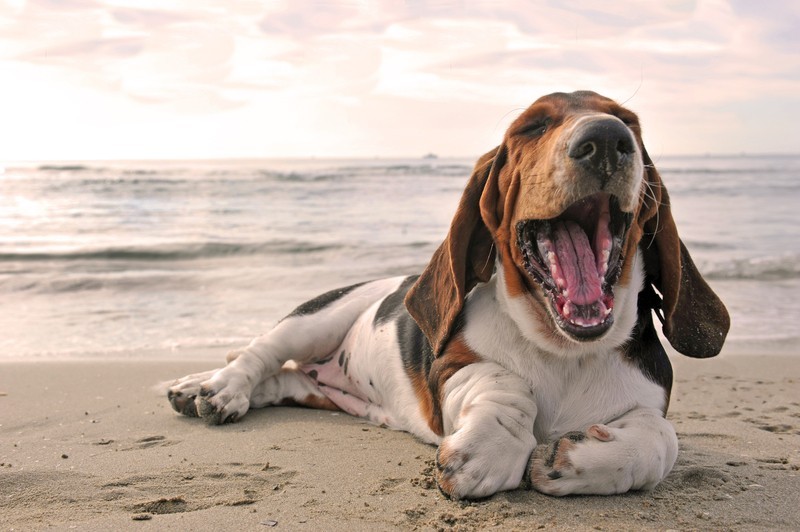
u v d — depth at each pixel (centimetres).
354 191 600
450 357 85
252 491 78
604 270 78
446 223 388
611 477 76
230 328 169
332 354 106
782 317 184
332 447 89
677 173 1023
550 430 82
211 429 95
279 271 247
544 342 81
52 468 83
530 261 80
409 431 93
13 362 128
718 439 94
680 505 75
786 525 72
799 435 95
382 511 74
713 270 250
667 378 85
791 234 357
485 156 85
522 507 74
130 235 338
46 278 228
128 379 119
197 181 673
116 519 72
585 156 74
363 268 254
